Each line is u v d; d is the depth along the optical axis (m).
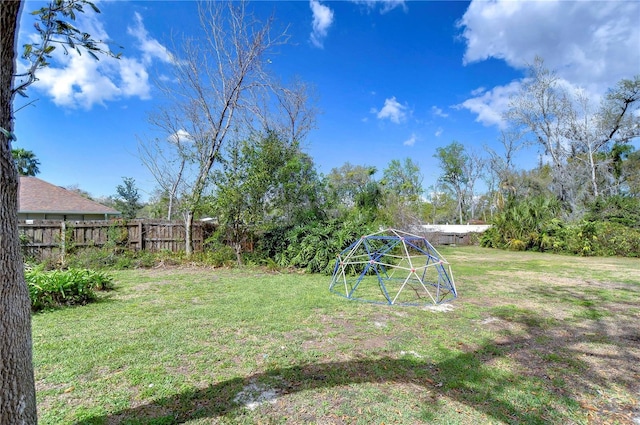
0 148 1.27
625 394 2.68
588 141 21.64
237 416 2.25
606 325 4.50
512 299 6.00
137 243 10.22
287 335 3.88
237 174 9.16
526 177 29.73
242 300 5.51
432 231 20.09
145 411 2.28
